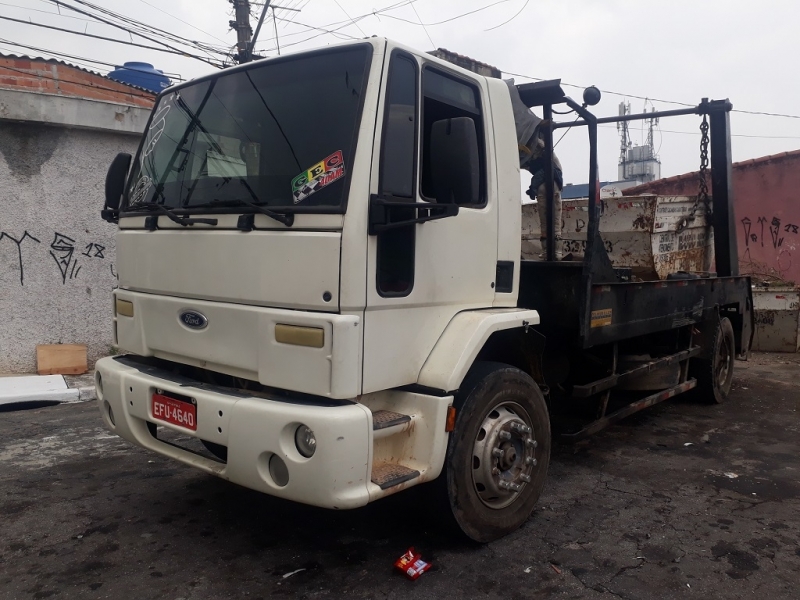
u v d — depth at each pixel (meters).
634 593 3.10
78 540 3.56
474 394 3.32
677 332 6.06
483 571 3.28
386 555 3.42
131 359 3.83
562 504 4.15
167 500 4.11
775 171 13.22
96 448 5.18
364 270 2.78
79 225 8.12
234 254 3.03
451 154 2.93
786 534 3.75
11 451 5.10
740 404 6.93
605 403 4.95
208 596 3.01
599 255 4.30
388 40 2.94
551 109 4.78
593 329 4.24
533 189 5.23
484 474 3.42
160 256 3.42
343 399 2.81
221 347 3.13
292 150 3.00
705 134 6.51
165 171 3.56
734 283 7.01
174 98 3.72
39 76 9.97
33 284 7.90
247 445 2.84
